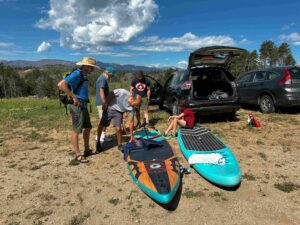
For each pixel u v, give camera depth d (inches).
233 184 179.8
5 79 4084.6
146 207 165.0
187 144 250.1
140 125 341.4
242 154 242.8
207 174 192.5
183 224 148.7
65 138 315.9
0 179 208.1
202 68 348.2
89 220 154.3
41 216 158.6
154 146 234.2
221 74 359.6
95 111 521.7
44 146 287.9
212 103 332.8
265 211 157.8
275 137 287.1
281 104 375.2
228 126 336.2
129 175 207.6
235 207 162.6
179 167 203.3
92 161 237.3
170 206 165.3
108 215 158.2
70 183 197.9
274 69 393.1
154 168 190.4
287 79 366.0
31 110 579.5
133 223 150.6
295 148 253.3
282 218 151.0
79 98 225.8
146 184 172.9
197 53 344.2
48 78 4055.1
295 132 301.1
